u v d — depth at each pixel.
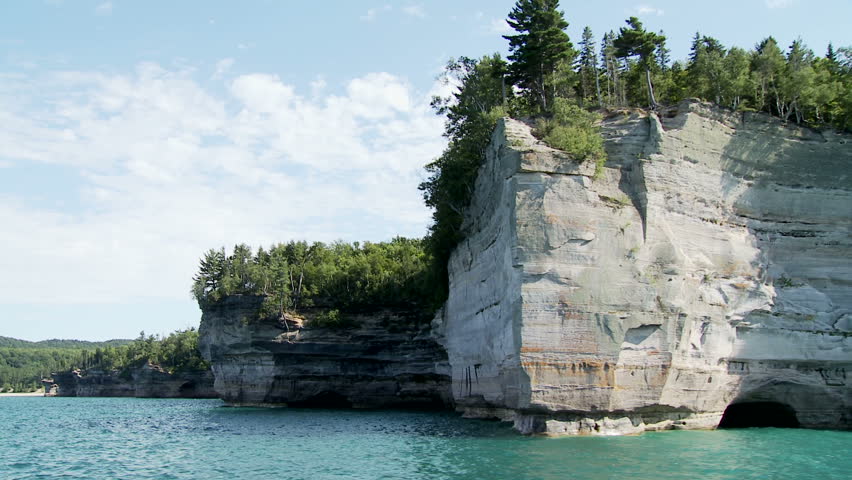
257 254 111.00
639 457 31.00
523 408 38.00
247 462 35.31
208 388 167.12
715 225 44.03
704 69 51.19
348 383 91.50
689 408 40.88
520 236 39.19
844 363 44.22
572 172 40.41
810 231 46.25
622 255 39.91
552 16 54.91
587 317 38.34
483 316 51.31
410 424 55.50
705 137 44.72
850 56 54.34
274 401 93.62
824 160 47.12
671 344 39.59
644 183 41.53
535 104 61.09
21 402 151.38
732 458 30.92
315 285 95.19
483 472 28.33
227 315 94.62
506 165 41.78
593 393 37.75
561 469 28.34
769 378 43.72
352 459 35.00
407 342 87.12
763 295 44.06
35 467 36.84
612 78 64.75
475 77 64.19
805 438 38.06
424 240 85.88
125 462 37.78
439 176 66.12
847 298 45.53
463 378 58.84
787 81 48.88
